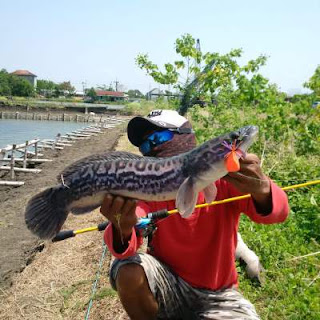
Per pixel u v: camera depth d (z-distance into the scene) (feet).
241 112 11.25
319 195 5.83
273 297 4.01
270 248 4.69
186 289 2.95
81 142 23.15
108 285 4.81
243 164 2.52
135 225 2.72
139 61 11.80
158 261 2.95
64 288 5.05
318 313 3.48
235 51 10.69
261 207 2.73
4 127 38.93
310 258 4.46
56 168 15.40
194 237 2.92
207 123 9.99
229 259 3.02
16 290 5.32
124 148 17.83
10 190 12.32
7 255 7.15
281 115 7.77
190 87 11.42
